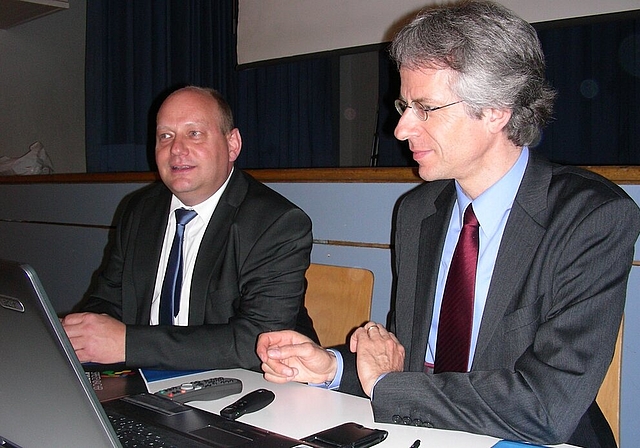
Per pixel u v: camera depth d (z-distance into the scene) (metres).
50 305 0.68
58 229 3.10
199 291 1.51
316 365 1.14
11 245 3.38
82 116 4.48
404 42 1.08
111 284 1.75
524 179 1.15
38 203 3.20
